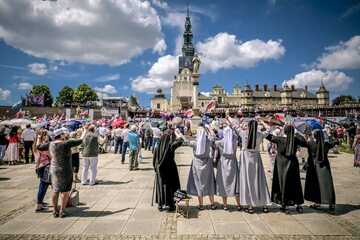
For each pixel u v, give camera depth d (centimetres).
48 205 604
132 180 869
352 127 1750
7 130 1430
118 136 1605
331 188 560
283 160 547
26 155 1275
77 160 808
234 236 436
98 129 1656
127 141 1223
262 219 511
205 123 586
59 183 510
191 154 1563
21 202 629
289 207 587
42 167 558
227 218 516
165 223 492
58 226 480
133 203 616
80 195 686
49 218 521
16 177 924
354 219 513
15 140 1237
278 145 556
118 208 580
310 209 574
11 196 681
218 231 454
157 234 444
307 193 582
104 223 493
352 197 668
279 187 548
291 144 541
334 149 1658
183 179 888
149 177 917
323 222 497
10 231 460
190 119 2620
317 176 568
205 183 557
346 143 2188
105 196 677
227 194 549
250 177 539
